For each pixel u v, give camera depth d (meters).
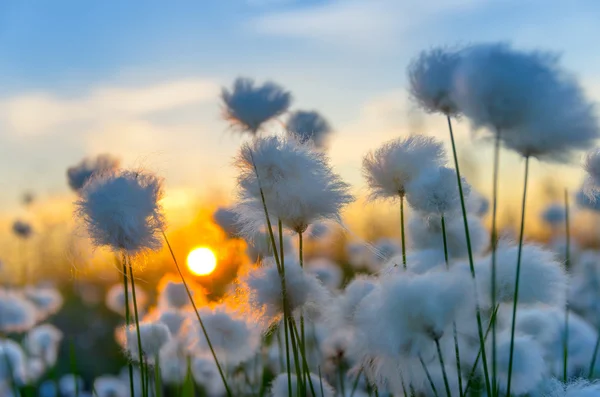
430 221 0.48
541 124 0.36
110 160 0.61
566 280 0.43
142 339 0.54
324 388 0.51
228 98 0.62
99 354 1.16
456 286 0.37
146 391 0.47
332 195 0.43
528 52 0.36
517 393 0.46
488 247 0.50
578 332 0.61
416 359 0.39
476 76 0.36
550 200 1.04
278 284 0.45
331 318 0.47
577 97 0.36
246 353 0.57
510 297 0.42
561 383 0.44
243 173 0.44
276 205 0.43
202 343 0.57
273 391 0.51
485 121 0.36
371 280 0.48
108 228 0.44
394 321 0.38
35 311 0.82
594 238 1.09
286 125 0.65
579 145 0.36
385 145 0.46
